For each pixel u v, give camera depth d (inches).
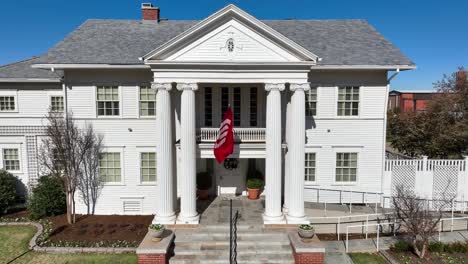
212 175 715.4
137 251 445.4
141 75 661.3
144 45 697.6
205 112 689.0
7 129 761.0
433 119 965.8
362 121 681.6
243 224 544.7
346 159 691.4
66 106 657.6
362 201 695.1
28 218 653.3
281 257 475.5
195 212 550.9
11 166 772.6
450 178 683.4
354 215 601.0
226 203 659.4
